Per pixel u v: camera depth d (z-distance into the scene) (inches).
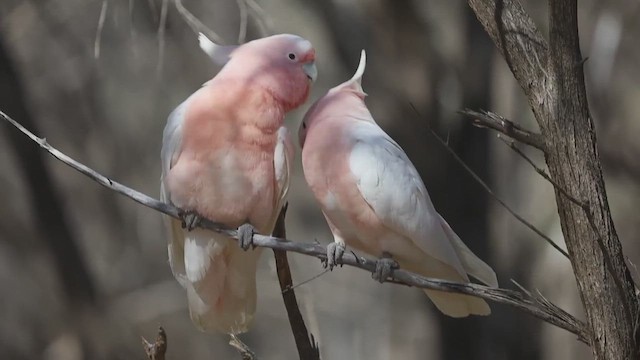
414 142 476.7
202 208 434.3
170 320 634.2
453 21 511.2
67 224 505.0
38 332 627.5
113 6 512.1
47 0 527.8
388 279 431.8
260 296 634.2
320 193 436.1
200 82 552.4
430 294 436.5
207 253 434.6
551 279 538.6
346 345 661.3
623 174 558.3
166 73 556.1
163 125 602.5
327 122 435.8
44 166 492.4
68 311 511.2
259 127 434.6
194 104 434.9
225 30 515.8
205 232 434.6
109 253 633.0
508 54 426.6
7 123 484.1
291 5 567.5
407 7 479.5
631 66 556.1
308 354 433.7
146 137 611.8
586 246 425.4
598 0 524.1
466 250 437.1
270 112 434.6
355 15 482.6
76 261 506.9
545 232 545.0
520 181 558.9
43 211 498.3
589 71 523.8
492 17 426.9
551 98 425.7
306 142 436.1
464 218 476.4
